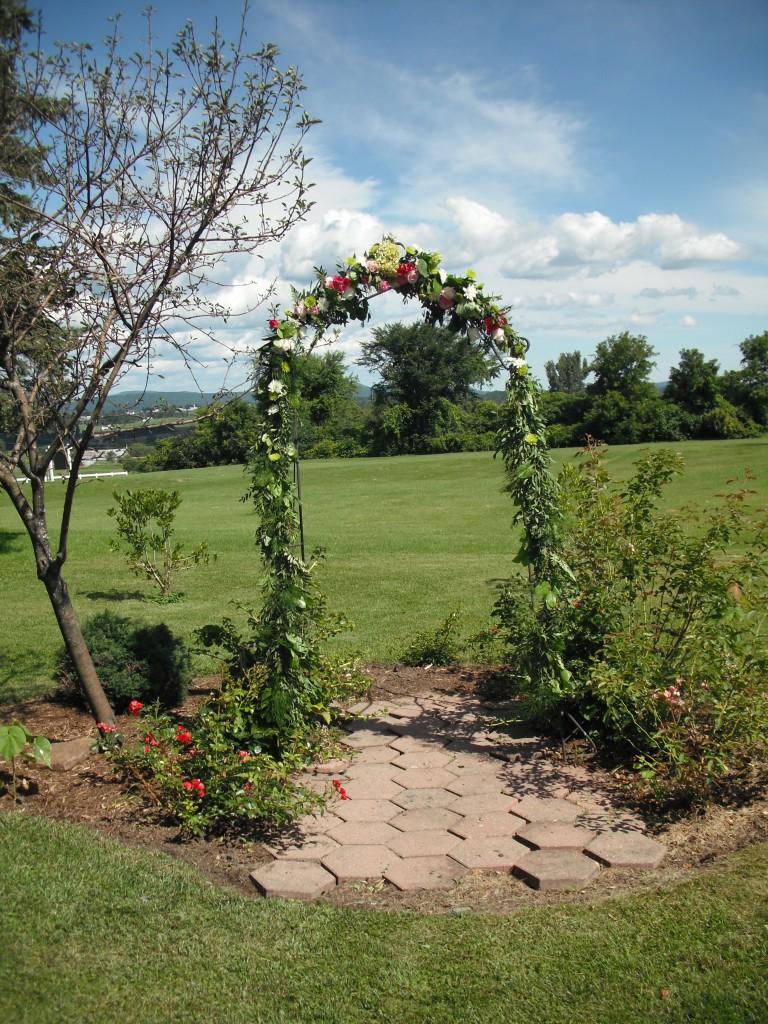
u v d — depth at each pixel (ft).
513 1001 9.29
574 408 195.83
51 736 17.67
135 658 19.30
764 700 14.26
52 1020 9.00
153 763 13.93
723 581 15.35
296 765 14.79
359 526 60.85
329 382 210.59
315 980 9.74
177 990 9.54
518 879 12.04
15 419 16.94
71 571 41.52
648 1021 8.87
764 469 88.63
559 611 16.34
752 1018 8.79
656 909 10.89
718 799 14.16
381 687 21.45
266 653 15.70
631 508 17.38
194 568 41.19
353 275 15.55
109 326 15.03
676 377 186.19
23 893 11.36
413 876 12.12
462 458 143.54
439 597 32.48
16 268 14.89
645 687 14.80
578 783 15.29
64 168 14.90
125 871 12.03
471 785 15.35
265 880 11.95
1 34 14.02
